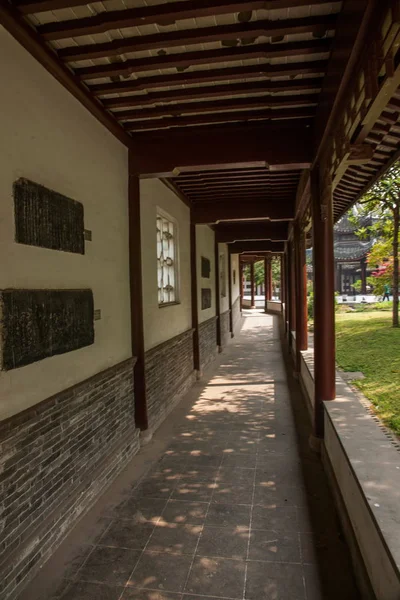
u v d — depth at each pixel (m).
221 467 3.57
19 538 2.15
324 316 3.71
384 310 15.33
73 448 2.74
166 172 3.81
